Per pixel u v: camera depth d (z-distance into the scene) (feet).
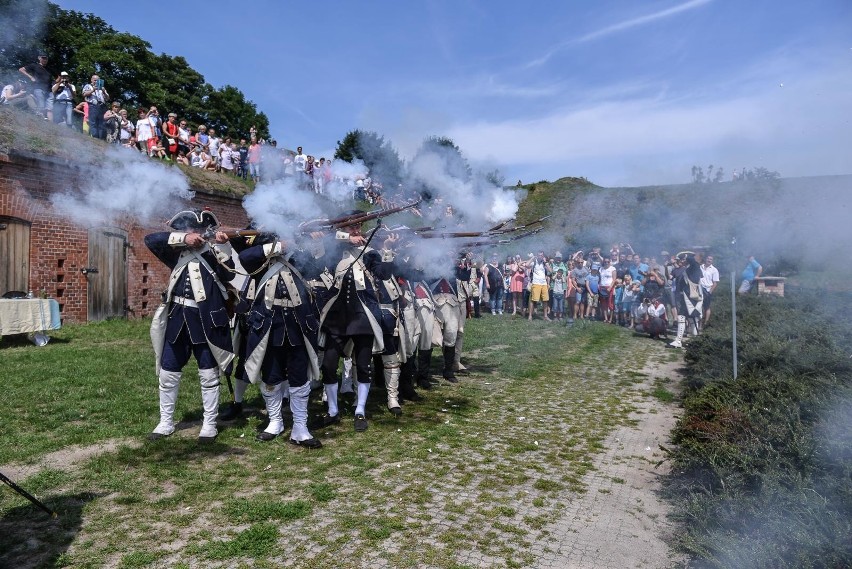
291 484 14.79
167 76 76.48
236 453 16.94
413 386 26.02
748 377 19.67
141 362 28.58
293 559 11.23
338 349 20.22
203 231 18.10
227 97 90.27
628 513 13.83
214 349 17.58
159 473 15.15
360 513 13.26
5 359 28.81
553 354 36.65
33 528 12.14
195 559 11.15
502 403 23.90
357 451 17.46
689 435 16.15
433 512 13.46
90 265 44.50
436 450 17.74
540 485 15.21
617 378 29.60
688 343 29.25
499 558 11.49
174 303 17.70
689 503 13.43
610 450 18.37
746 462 13.20
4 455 15.94
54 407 20.40
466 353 36.42
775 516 11.05
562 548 12.00
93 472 15.05
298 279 18.21
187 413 20.48
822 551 9.68
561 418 21.88
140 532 12.14
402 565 11.10
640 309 46.24
